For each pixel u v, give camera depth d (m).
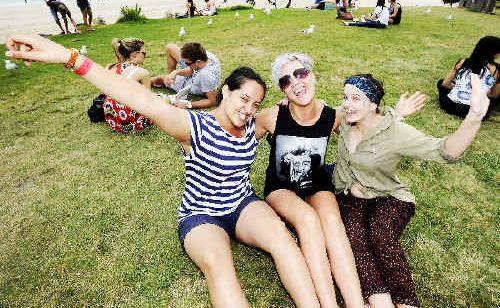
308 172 2.99
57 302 2.69
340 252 2.53
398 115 2.85
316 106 2.90
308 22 11.61
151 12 23.88
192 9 15.91
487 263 2.93
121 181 3.98
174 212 3.51
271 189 3.08
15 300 2.71
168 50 6.30
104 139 4.82
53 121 5.35
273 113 2.87
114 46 4.68
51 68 7.73
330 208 2.79
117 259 3.02
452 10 14.58
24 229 3.38
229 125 2.47
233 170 2.50
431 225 3.31
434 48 8.41
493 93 5.00
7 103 6.03
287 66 2.65
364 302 2.44
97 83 2.05
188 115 2.31
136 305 2.65
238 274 2.87
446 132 4.78
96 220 3.44
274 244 2.41
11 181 4.06
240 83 2.30
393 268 2.45
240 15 13.73
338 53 7.97
